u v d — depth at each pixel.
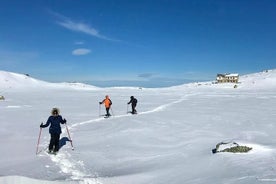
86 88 111.94
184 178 8.69
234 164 9.27
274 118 22.22
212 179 8.25
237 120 21.39
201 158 10.62
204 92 74.19
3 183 8.32
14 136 16.34
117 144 14.14
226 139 14.09
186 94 63.97
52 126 12.68
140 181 8.87
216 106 33.66
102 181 8.84
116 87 122.88
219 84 114.06
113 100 45.75
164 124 19.92
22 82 113.31
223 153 10.58
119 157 11.90
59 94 65.81
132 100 26.44
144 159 11.46
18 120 22.55
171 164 10.42
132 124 20.00
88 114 26.64
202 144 13.28
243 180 7.79
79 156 12.19
